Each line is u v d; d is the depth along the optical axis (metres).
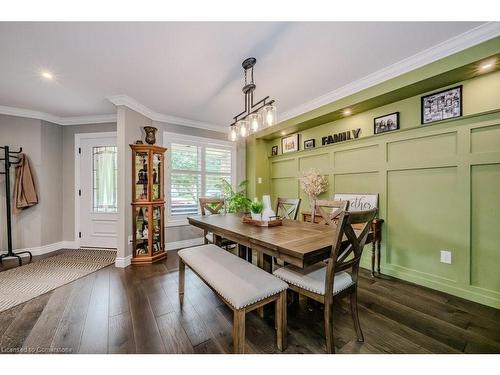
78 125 3.93
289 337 1.56
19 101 3.15
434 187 2.28
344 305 1.99
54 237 3.78
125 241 3.02
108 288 2.32
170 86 2.69
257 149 4.52
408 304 1.97
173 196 3.93
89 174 3.88
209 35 1.77
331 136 3.33
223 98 3.06
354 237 1.41
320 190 3.32
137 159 3.22
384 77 2.35
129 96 3.00
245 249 2.46
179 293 2.11
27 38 1.78
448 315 1.79
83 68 2.26
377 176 2.77
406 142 2.48
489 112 1.89
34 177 3.53
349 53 2.03
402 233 2.53
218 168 4.48
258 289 1.34
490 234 1.94
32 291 2.24
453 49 1.87
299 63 2.19
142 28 1.68
